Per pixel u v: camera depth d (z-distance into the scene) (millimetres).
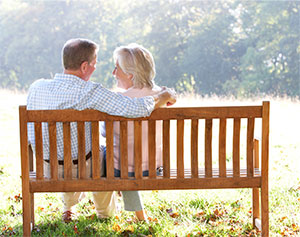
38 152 3484
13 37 52469
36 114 3406
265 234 3602
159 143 3885
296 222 4207
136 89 3750
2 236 3924
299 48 44250
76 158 3688
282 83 44406
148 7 51500
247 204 4758
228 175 3611
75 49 3592
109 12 52062
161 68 50156
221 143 3559
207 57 48812
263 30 46625
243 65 46406
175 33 50531
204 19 49875
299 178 5879
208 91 48750
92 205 4871
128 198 4078
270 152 8141
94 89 3461
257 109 3479
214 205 4719
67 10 52344
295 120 12672
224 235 3916
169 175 3568
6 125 12062
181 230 4039
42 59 51188
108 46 50031
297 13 45312
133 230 4016
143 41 50688
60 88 3549
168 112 3475
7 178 6027
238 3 49531
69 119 3439
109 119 3459
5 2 53094
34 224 4199
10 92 23266
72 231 4020
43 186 3502
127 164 3541
